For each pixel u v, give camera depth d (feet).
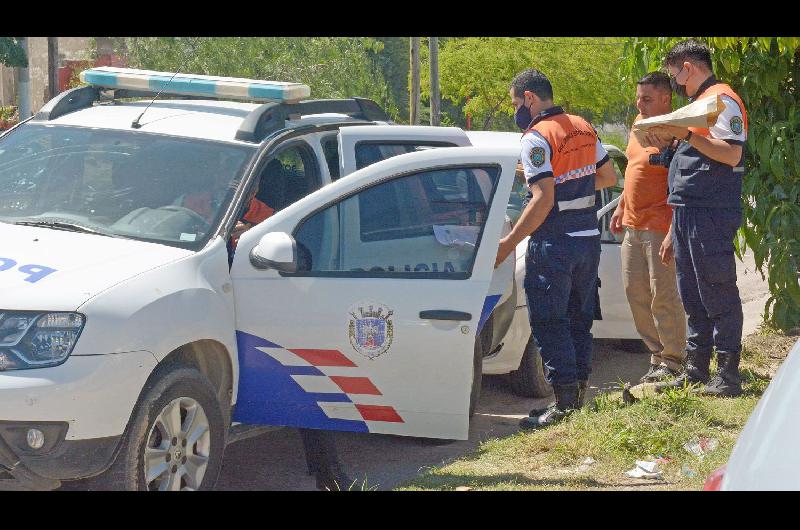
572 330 22.84
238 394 18.35
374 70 126.52
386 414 18.24
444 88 149.48
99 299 15.76
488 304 19.80
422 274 18.13
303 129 20.84
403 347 17.90
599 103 150.92
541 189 20.58
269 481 20.36
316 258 18.34
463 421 18.08
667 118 21.22
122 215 19.01
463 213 18.34
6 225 18.62
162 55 95.55
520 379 26.94
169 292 16.63
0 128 103.65
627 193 25.43
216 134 20.47
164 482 16.53
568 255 21.42
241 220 20.22
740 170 22.59
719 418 21.57
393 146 22.07
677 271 23.56
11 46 68.64
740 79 28.35
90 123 21.27
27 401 14.98
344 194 18.45
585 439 20.49
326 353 18.04
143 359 15.85
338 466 19.31
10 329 15.38
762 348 28.94
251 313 18.08
